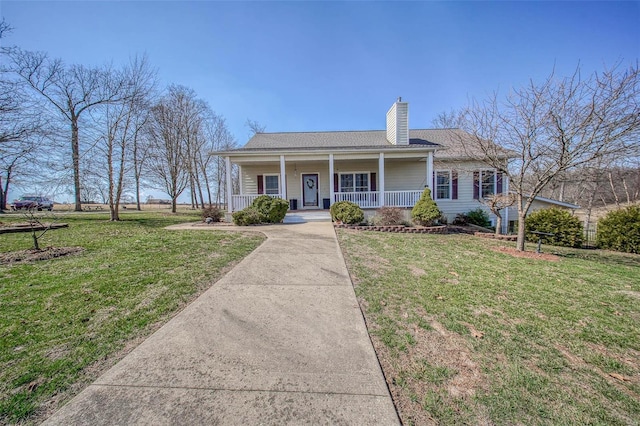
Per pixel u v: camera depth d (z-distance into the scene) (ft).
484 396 6.00
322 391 5.91
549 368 7.13
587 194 60.44
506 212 41.47
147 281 12.91
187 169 79.66
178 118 75.00
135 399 5.60
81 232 28.30
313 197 47.73
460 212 43.24
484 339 8.43
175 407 5.38
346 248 20.80
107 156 44.16
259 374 6.42
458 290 12.59
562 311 10.65
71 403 5.49
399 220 32.60
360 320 9.29
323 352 7.38
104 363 6.86
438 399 5.84
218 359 7.00
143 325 8.83
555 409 5.72
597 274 15.90
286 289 12.09
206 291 11.76
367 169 47.34
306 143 47.09
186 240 23.08
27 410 5.31
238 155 38.91
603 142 17.79
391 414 5.35
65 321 9.05
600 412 5.67
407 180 46.93
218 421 5.04
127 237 24.79
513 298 11.86
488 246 24.08
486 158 24.82
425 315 9.95
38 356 7.14
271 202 35.40
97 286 12.23
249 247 20.47
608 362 7.49
